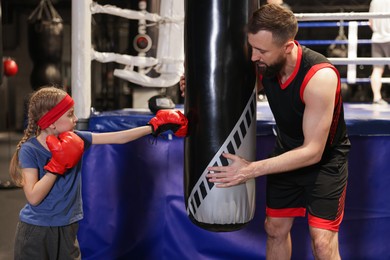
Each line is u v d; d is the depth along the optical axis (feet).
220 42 6.54
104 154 9.23
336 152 7.03
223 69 6.57
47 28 32.17
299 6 37.35
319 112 6.22
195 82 6.72
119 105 41.19
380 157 9.22
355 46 15.89
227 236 9.37
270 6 6.23
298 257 9.48
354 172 9.23
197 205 6.79
